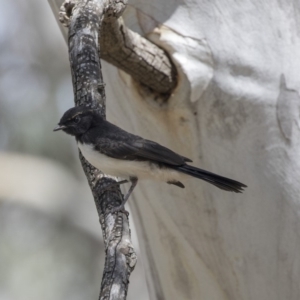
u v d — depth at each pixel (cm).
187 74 1077
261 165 1095
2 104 2773
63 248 2653
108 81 1166
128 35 1036
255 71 1086
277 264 1111
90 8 970
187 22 1090
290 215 1093
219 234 1138
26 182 2677
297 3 1091
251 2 1090
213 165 1121
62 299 2588
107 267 714
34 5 2917
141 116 1145
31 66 2903
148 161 971
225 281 1162
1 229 2688
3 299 2552
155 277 1262
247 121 1092
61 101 2820
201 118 1105
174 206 1157
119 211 852
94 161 970
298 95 1083
